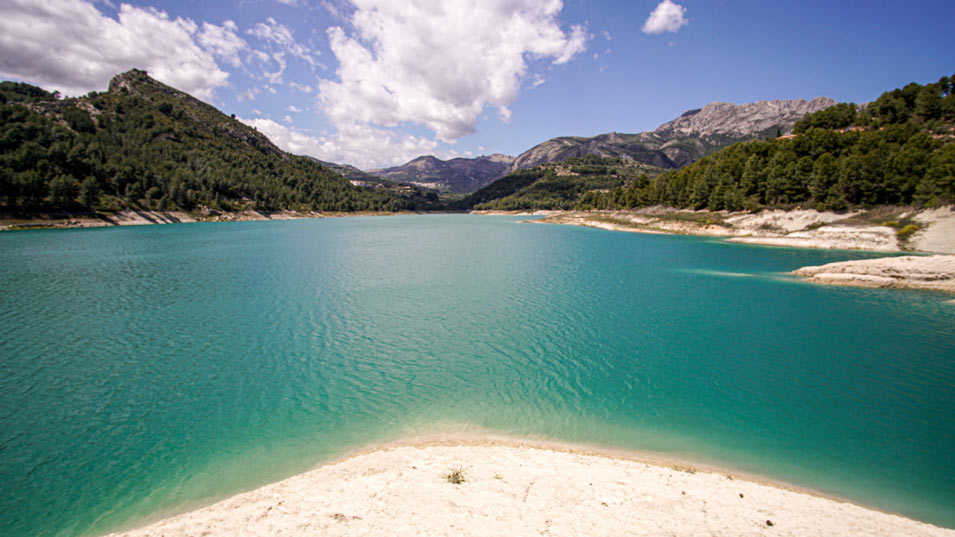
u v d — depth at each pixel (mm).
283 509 12625
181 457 17109
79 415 20484
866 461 16344
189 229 129000
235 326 33812
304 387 23281
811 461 16406
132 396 22375
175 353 28250
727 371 25000
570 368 25547
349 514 12078
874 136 100000
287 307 39344
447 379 24094
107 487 15281
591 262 66812
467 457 16078
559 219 183750
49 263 64250
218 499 14477
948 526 12766
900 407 20625
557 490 13391
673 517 11992
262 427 19328
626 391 22453
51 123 171750
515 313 37312
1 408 21172
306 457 16938
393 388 23062
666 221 124812
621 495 13172
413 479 14172
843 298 42312
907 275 47094
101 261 66438
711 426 19031
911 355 27312
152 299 42344
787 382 23484
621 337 31016
